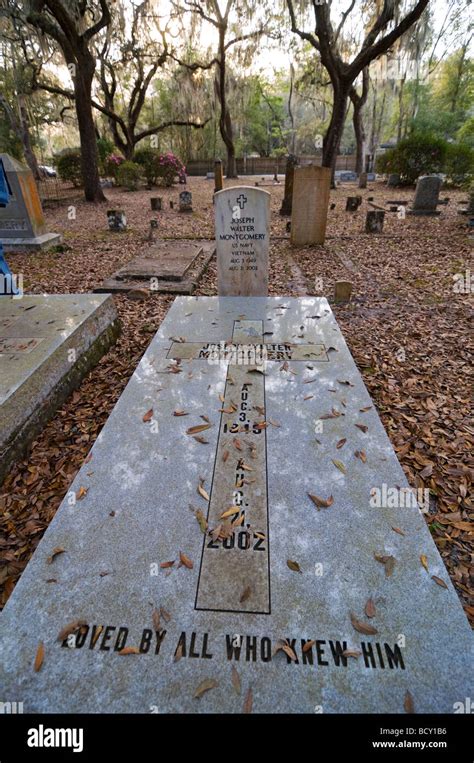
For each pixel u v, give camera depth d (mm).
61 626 1603
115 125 21734
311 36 14344
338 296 5637
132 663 1489
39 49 15828
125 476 2297
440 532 2260
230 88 24016
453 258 7609
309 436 2584
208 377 3211
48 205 14664
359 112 23672
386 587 1733
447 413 3242
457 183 17922
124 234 10172
